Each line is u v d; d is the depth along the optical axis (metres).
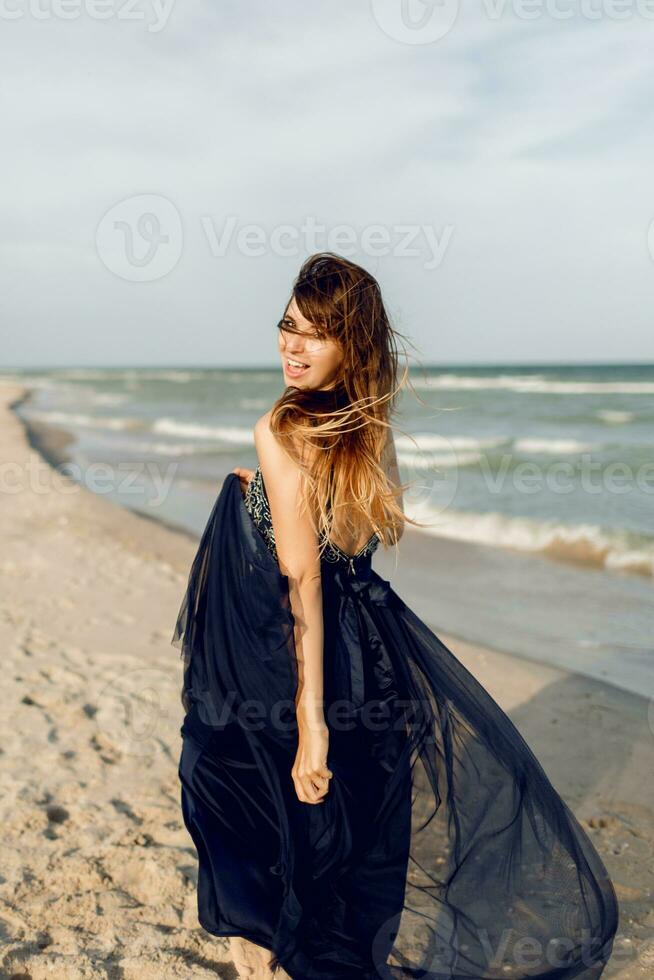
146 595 6.91
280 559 2.14
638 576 7.58
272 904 2.15
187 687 2.34
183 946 2.68
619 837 3.18
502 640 5.74
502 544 9.01
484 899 2.26
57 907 2.86
